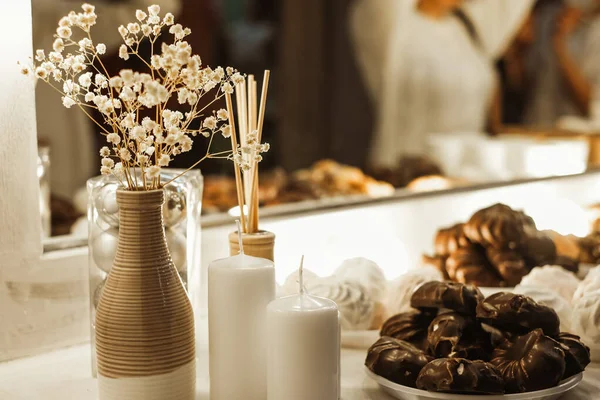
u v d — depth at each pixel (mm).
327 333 705
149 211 701
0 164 884
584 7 2623
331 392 712
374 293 973
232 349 734
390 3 2346
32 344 931
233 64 2449
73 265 960
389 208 1364
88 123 1409
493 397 717
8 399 797
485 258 1101
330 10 2627
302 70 2611
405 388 749
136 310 694
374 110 2512
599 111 2350
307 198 1338
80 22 691
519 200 1530
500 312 777
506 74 2506
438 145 1850
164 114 689
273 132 2584
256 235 828
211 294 740
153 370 699
